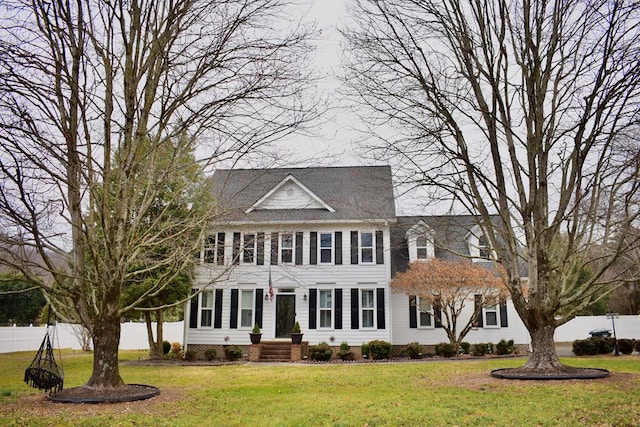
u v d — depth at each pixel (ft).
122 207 40.96
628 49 44.37
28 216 42.50
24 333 110.83
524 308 49.80
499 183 50.70
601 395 37.17
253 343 82.64
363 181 96.63
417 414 32.42
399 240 96.27
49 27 38.45
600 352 80.53
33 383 38.14
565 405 34.04
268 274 89.76
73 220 40.09
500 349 84.07
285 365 73.56
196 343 89.66
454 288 82.33
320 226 90.68
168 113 41.83
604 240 49.21
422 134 49.88
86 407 36.11
